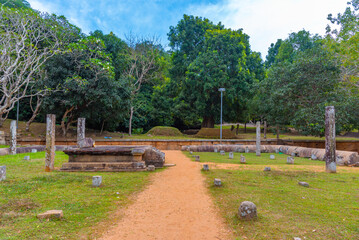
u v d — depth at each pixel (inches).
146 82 1248.8
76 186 229.0
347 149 810.2
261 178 280.7
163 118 1220.5
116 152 335.9
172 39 1204.5
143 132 1202.0
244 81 963.3
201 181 271.1
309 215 161.6
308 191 223.5
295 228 141.2
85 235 132.1
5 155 465.4
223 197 206.2
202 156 550.0
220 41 997.8
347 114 638.5
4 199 177.8
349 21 717.3
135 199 201.9
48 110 724.7
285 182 262.5
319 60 713.6
